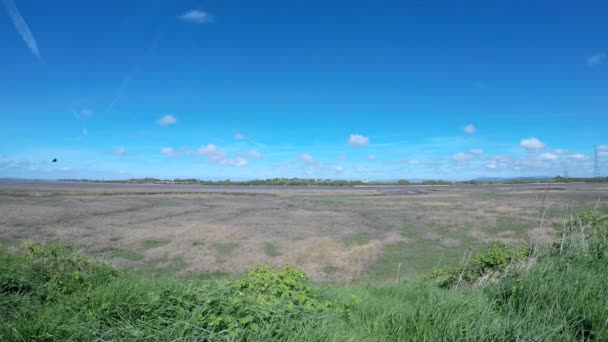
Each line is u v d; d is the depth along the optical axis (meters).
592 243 5.94
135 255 12.77
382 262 12.68
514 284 4.65
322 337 3.51
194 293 4.12
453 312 4.05
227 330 3.38
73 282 5.67
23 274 5.34
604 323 3.62
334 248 14.33
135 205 26.92
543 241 7.87
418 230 18.31
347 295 5.87
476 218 21.39
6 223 16.58
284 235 16.75
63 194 33.34
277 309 3.88
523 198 32.28
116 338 3.52
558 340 3.50
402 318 4.05
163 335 3.40
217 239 15.39
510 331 3.59
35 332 3.62
